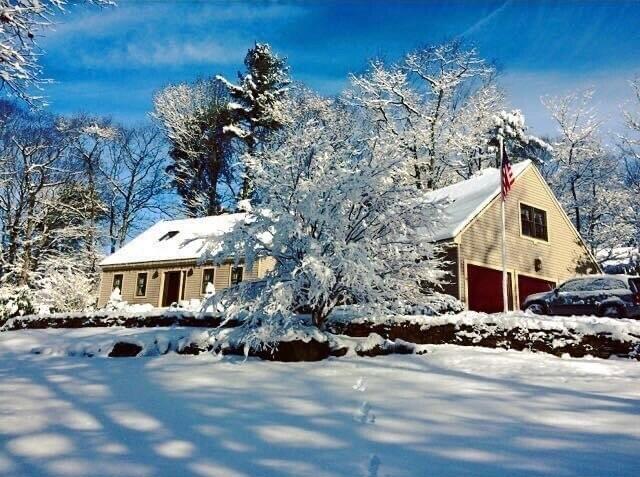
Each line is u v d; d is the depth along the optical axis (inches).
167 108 1453.0
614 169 1112.8
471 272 653.3
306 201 310.7
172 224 1105.4
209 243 326.0
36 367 307.6
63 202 1283.2
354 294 330.3
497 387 232.4
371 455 132.7
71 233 1222.9
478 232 676.7
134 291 976.9
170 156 1481.3
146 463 125.6
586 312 540.7
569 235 825.5
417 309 410.3
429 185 1104.2
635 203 1019.9
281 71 1427.2
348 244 306.7
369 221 332.5
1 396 210.7
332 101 1339.8
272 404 195.8
